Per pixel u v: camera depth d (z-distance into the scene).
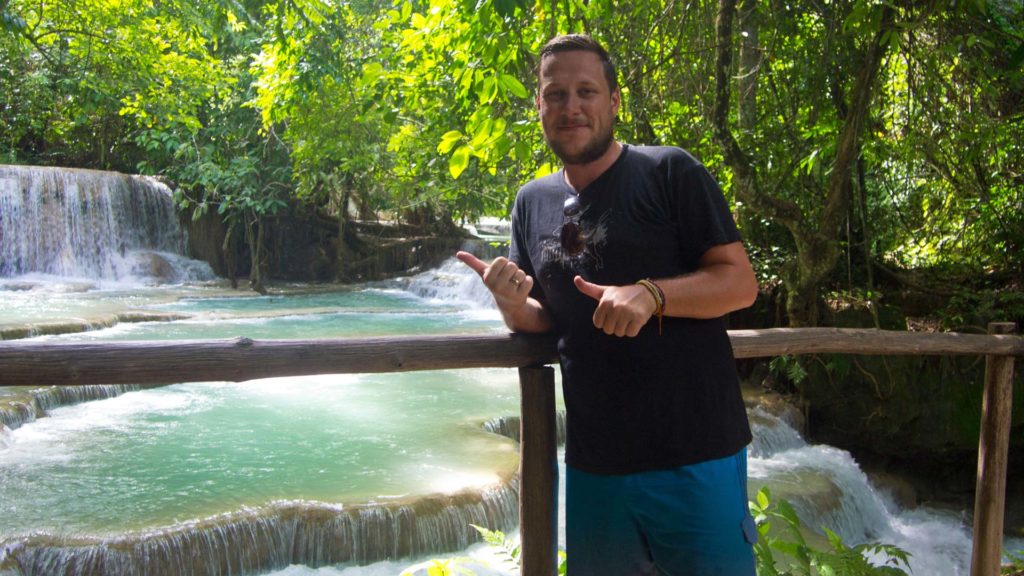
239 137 17.91
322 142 13.51
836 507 7.15
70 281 16.86
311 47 9.72
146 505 5.59
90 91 14.41
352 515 5.43
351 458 6.71
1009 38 6.61
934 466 9.09
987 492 3.75
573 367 2.00
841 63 6.98
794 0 6.46
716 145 6.61
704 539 1.91
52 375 1.78
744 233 9.88
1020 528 8.23
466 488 5.97
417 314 14.49
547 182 2.12
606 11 5.23
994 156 8.55
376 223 22.33
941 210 10.46
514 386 9.45
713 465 1.92
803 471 7.73
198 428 7.62
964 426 8.84
